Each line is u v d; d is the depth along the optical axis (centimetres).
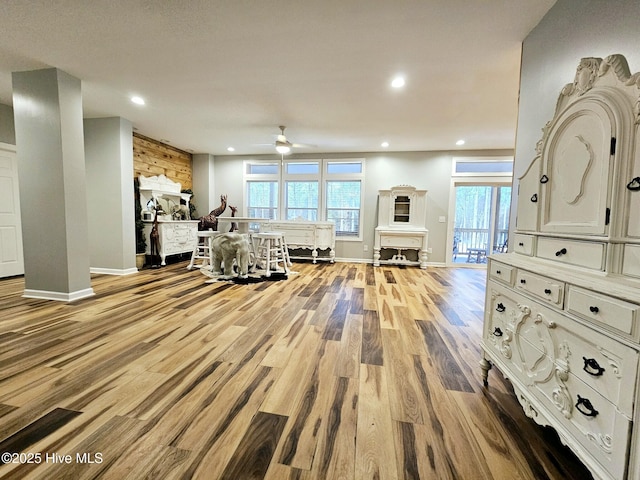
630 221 110
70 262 338
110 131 463
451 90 344
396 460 129
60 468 121
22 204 336
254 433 142
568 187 141
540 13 207
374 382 190
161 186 614
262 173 751
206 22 228
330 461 127
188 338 250
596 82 129
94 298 355
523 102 238
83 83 340
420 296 402
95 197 480
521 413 162
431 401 171
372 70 300
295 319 301
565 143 145
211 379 189
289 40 251
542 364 135
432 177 655
